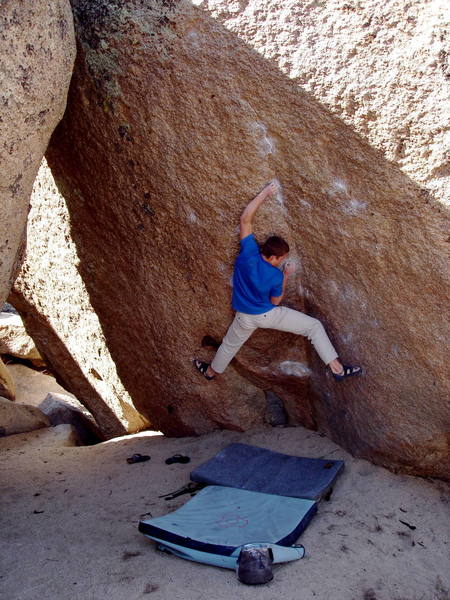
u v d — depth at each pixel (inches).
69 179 253.3
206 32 200.1
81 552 180.5
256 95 198.8
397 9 179.9
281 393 246.5
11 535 194.5
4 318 464.8
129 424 324.2
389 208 187.6
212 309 233.3
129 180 230.2
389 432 204.5
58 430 337.4
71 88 225.1
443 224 179.3
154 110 213.0
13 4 165.9
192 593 157.6
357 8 184.1
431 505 197.5
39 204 277.3
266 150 203.6
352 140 189.0
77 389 334.3
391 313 195.6
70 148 241.8
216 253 221.9
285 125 198.4
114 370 300.2
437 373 190.1
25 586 164.7
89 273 269.6
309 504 190.9
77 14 216.1
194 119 208.2
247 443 245.1
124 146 224.4
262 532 178.1
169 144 214.8
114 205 240.5
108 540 187.5
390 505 196.4
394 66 180.1
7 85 167.3
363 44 183.6
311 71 190.1
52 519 205.3
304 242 211.3
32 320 322.0
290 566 169.2
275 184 207.0
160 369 261.4
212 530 180.1
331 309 212.8
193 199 218.2
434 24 175.8
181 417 265.3
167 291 241.6
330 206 199.8
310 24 189.8
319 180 199.0
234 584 161.2
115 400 318.0
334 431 230.7
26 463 275.4
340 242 201.8
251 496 199.8
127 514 205.6
